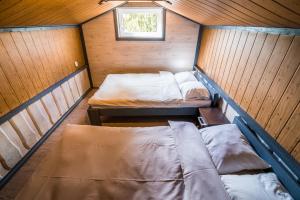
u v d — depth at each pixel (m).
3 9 1.48
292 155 1.31
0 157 1.89
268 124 1.58
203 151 1.66
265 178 1.36
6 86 2.02
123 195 1.28
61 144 1.75
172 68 4.25
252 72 1.88
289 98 1.36
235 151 1.53
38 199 1.24
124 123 3.07
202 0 1.74
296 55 1.32
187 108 2.91
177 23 3.72
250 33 1.96
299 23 1.18
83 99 3.95
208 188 1.30
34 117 2.40
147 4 3.60
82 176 1.42
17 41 2.20
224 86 2.51
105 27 3.79
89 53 4.09
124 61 4.18
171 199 1.25
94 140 1.80
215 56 2.95
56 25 2.99
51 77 2.89
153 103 2.85
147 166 1.52
